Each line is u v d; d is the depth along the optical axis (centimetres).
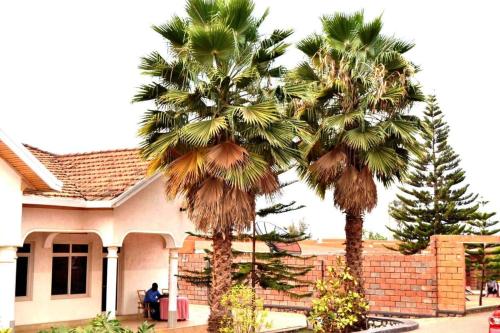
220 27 1398
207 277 1667
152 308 1966
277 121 1451
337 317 1555
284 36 1512
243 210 1397
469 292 3272
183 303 1981
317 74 1780
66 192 1669
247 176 1370
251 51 1489
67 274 1892
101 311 1962
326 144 1741
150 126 1470
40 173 1407
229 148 1386
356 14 1745
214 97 1448
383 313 2322
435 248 2258
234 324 1436
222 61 1462
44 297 1811
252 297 1502
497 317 1468
